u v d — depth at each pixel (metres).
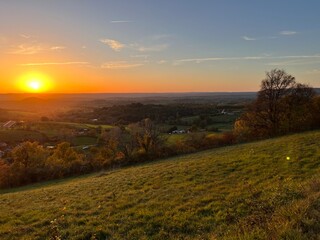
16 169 52.31
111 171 42.56
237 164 26.39
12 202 23.97
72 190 26.12
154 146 57.47
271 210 12.39
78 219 15.49
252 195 16.08
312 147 29.12
